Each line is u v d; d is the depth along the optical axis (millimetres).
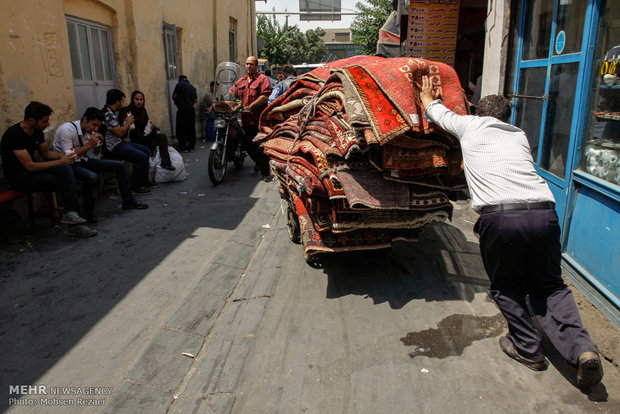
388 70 3139
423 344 2934
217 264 4141
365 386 2568
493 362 2729
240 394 2561
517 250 2523
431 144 3160
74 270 4027
